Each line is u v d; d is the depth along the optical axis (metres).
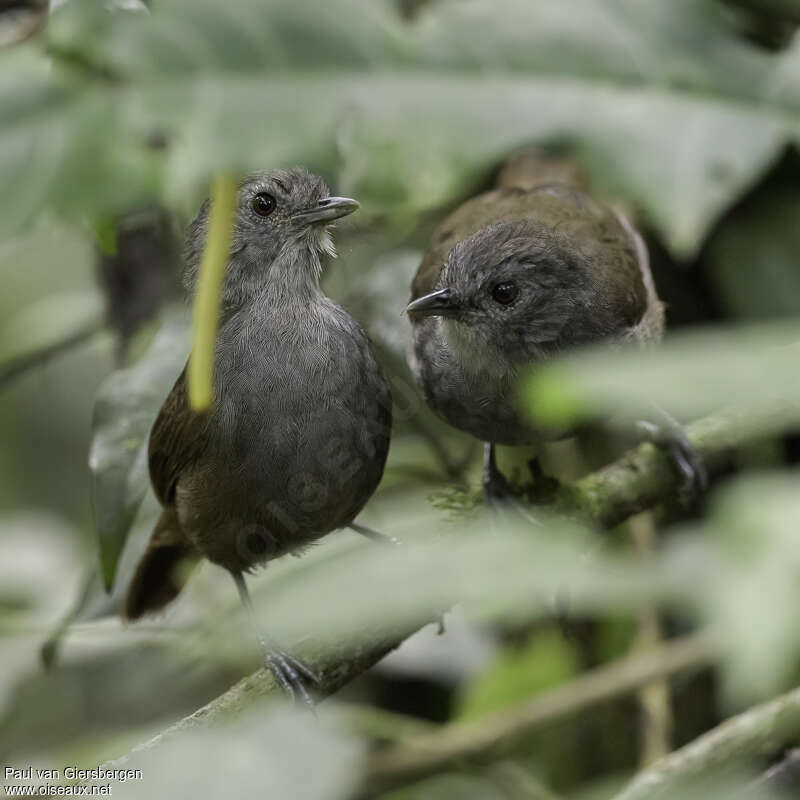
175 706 9.70
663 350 2.76
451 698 10.02
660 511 9.45
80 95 2.89
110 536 7.30
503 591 2.59
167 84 3.20
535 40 4.68
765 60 4.91
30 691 9.60
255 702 6.38
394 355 9.36
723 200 4.63
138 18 3.21
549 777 9.38
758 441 8.13
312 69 3.75
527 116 4.51
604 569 2.74
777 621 2.48
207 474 7.66
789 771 4.47
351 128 4.12
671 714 8.91
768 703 5.86
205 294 4.22
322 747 2.91
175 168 3.20
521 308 8.50
